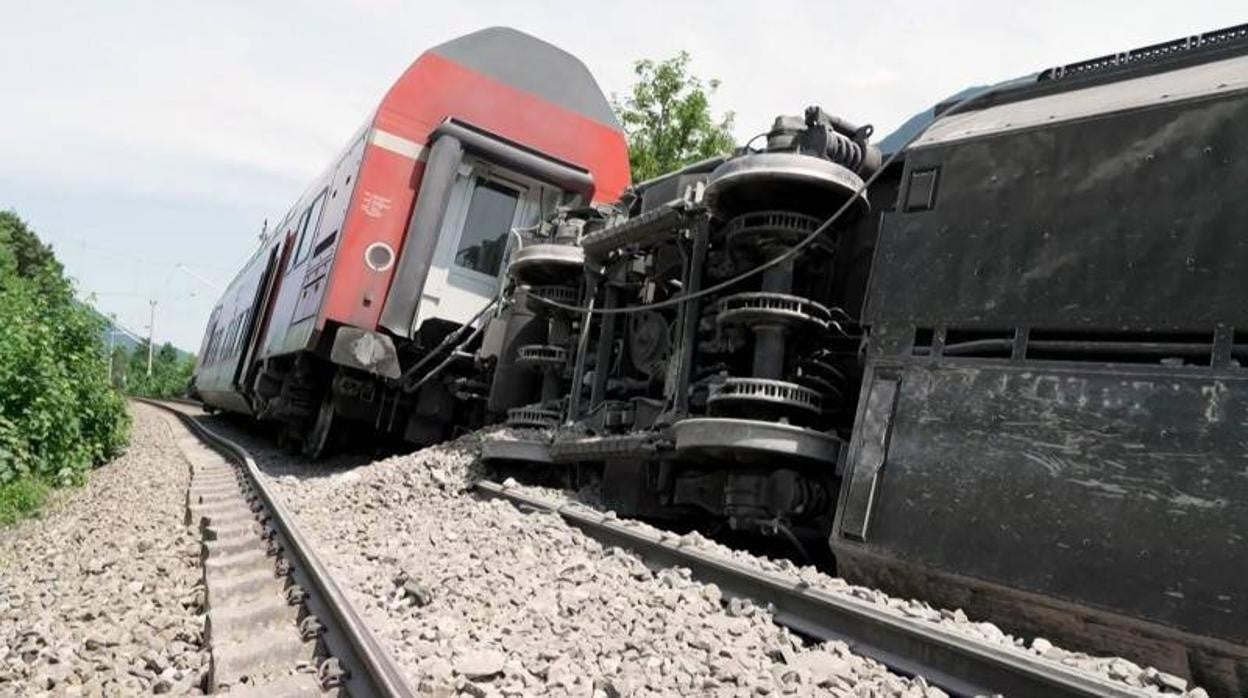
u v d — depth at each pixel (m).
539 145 13.17
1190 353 4.52
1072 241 5.11
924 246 5.87
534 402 11.50
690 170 9.21
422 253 12.31
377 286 12.32
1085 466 4.68
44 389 12.00
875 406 5.82
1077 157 5.21
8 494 9.70
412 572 5.46
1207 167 4.64
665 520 8.31
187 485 11.33
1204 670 4.11
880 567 5.53
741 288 7.71
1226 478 4.18
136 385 69.50
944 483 5.27
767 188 7.14
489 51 13.30
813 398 6.97
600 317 9.92
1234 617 3.99
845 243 7.81
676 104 19.50
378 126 12.38
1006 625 4.93
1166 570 4.25
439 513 8.06
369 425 14.12
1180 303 4.59
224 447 16.70
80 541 7.88
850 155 7.42
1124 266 4.85
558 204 13.38
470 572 5.57
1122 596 4.37
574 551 6.29
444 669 3.70
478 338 12.83
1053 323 5.07
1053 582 4.63
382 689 3.41
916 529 5.33
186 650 4.44
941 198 5.86
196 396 33.34
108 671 4.16
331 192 14.35
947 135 6.03
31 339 12.38
